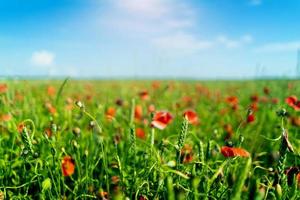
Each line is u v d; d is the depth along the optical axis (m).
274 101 1.55
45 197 0.75
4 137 1.00
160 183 0.65
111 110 1.21
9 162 0.84
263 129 1.26
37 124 1.13
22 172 0.87
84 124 1.23
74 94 2.68
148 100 2.02
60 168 0.74
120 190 0.69
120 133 1.14
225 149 0.60
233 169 0.75
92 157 0.83
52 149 0.73
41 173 0.77
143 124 1.41
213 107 2.03
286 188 0.64
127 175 0.78
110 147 1.00
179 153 0.67
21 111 1.27
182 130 0.66
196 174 0.69
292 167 0.68
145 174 0.71
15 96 1.54
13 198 0.75
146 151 0.81
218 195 0.68
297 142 0.96
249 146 1.02
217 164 0.82
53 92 2.06
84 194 0.71
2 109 1.26
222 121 1.56
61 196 0.75
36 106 1.48
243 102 2.38
